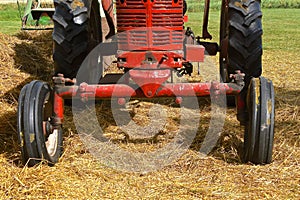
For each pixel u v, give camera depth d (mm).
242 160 4270
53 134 4312
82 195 3625
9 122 5344
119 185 3834
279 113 5879
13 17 27016
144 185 3836
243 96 4105
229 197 3555
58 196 3588
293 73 9133
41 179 3826
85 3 4637
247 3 4641
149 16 4145
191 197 3582
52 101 4102
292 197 3559
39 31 9812
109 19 5336
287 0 39562
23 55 7762
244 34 4598
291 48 13414
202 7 32125
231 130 5098
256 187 3721
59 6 4590
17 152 4438
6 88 6422
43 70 7633
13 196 3582
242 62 4684
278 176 3912
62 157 4375
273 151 4473
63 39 4539
